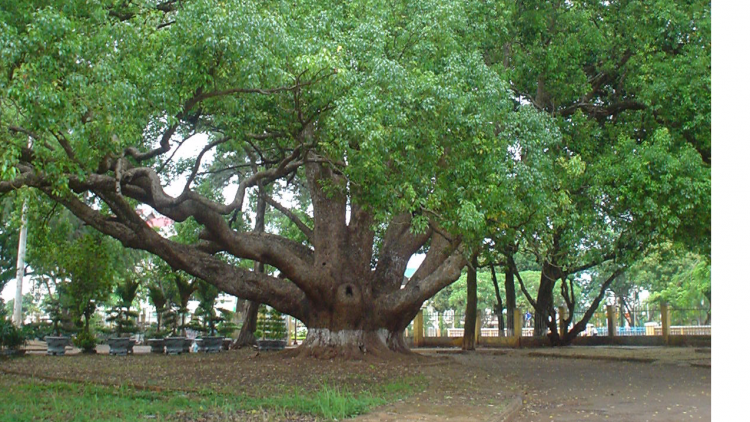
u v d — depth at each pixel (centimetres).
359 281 1642
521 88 1670
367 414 823
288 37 1027
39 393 996
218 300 3177
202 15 953
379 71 1042
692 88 1437
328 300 1596
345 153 1104
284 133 1255
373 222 1684
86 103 858
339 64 1030
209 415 794
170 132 1098
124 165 1238
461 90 1149
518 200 1158
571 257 1719
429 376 1334
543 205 1183
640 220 1408
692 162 1347
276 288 1616
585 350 2475
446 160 1159
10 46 802
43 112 808
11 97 817
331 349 1588
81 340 2106
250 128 1251
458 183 1120
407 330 3184
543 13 1603
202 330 2533
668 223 1357
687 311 2967
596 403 1042
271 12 1104
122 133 919
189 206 1397
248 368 1412
